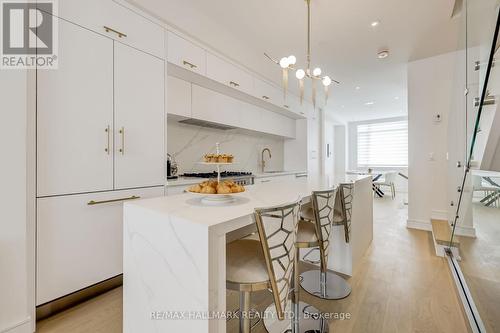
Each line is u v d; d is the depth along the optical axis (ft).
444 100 10.70
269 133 14.07
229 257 3.67
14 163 4.25
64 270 5.22
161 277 3.33
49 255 4.98
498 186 6.71
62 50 5.11
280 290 3.29
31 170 4.68
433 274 7.02
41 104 4.81
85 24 5.48
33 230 4.75
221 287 2.93
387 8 7.38
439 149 10.93
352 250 6.98
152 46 6.86
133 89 6.43
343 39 9.20
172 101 8.29
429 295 5.95
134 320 3.80
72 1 5.27
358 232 7.65
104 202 5.82
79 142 5.40
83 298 5.60
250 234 4.89
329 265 7.32
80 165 5.42
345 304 5.63
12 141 4.22
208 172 11.16
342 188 6.05
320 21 8.07
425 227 11.31
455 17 7.85
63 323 4.88
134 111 6.46
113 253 6.10
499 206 6.61
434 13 7.60
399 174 23.29
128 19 6.29
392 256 8.35
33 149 4.71
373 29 8.52
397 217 14.05
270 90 12.51
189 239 2.94
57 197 5.08
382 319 5.08
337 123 26.27
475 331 4.45
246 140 14.03
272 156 16.29
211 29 8.27
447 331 4.69
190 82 8.96
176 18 7.25
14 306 4.28
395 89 15.25
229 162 4.17
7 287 4.21
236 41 9.22
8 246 4.21
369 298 5.86
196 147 10.85
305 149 16.61
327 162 24.22
